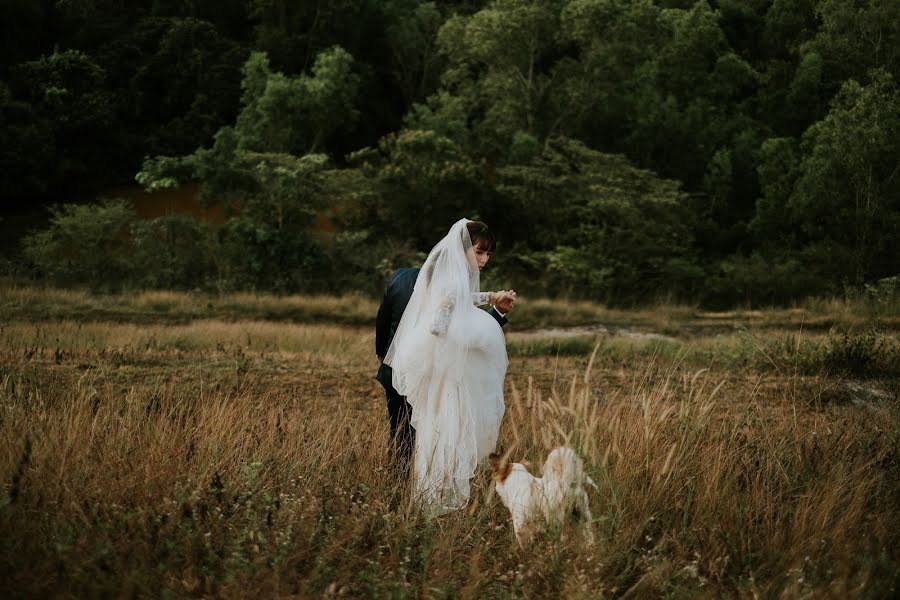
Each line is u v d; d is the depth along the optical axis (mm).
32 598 3053
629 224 32031
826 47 43281
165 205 37312
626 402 5984
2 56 41094
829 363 10320
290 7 46938
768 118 44219
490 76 39469
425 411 4609
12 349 10406
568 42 39188
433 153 32375
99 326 15484
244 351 12391
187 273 26328
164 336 14375
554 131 39875
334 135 44750
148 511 3746
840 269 31469
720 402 7625
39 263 25734
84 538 3406
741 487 4914
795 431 5836
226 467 4645
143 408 5895
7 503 3523
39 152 36094
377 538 3965
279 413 5945
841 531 4020
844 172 32312
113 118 39312
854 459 5305
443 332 4477
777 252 34219
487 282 28500
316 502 4102
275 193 28750
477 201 32625
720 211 39750
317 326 19062
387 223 31828
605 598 3467
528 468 4430
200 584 3371
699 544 4031
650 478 4555
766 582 3709
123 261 26469
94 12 44312
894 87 33375
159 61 42656
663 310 23797
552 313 23188
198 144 41438
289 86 38594
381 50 49062
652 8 40438
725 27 49875
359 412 7680
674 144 40562
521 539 3961
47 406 5906
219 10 47938
